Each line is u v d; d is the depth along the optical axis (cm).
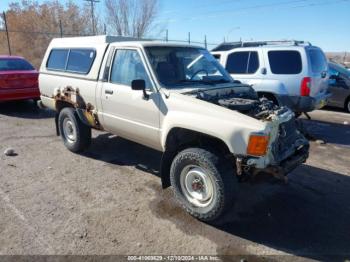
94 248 335
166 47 481
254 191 466
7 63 993
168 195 448
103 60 514
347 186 490
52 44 654
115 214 398
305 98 720
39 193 446
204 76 492
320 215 407
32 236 350
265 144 340
